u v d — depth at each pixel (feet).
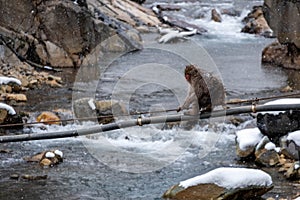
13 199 27.35
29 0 63.00
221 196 26.27
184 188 27.07
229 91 51.39
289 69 63.31
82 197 27.61
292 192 27.68
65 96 49.03
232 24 94.58
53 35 63.52
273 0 65.87
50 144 35.81
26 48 62.80
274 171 30.86
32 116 41.98
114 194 27.99
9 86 50.42
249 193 26.61
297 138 31.86
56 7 63.57
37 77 55.77
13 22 62.69
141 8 90.68
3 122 38.88
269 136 32.68
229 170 26.96
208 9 98.78
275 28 66.59
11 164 32.12
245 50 75.66
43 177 29.89
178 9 98.53
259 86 54.08
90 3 76.43
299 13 62.54
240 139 33.27
